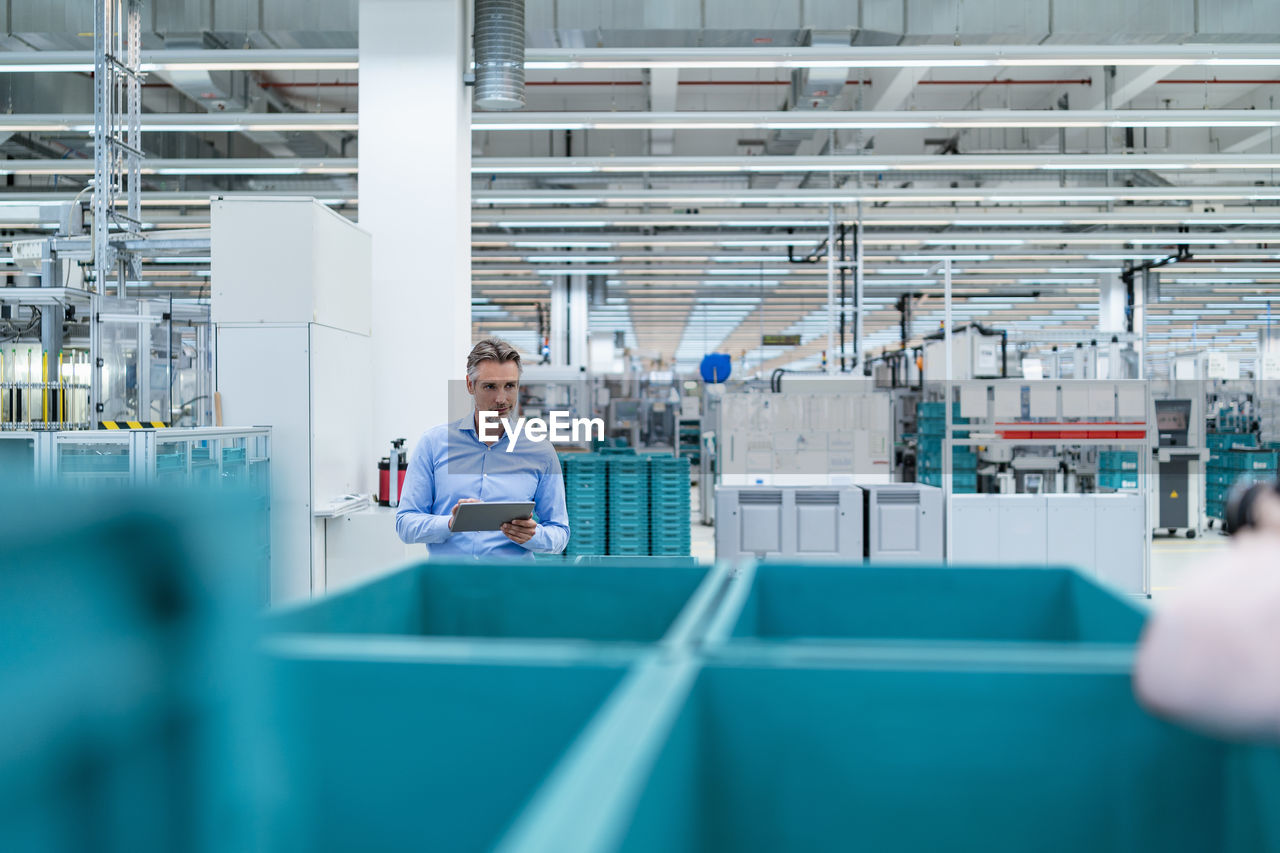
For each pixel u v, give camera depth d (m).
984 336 8.34
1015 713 0.78
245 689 0.51
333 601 1.07
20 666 0.41
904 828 0.78
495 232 12.12
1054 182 10.77
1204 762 0.77
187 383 5.82
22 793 0.42
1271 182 10.46
